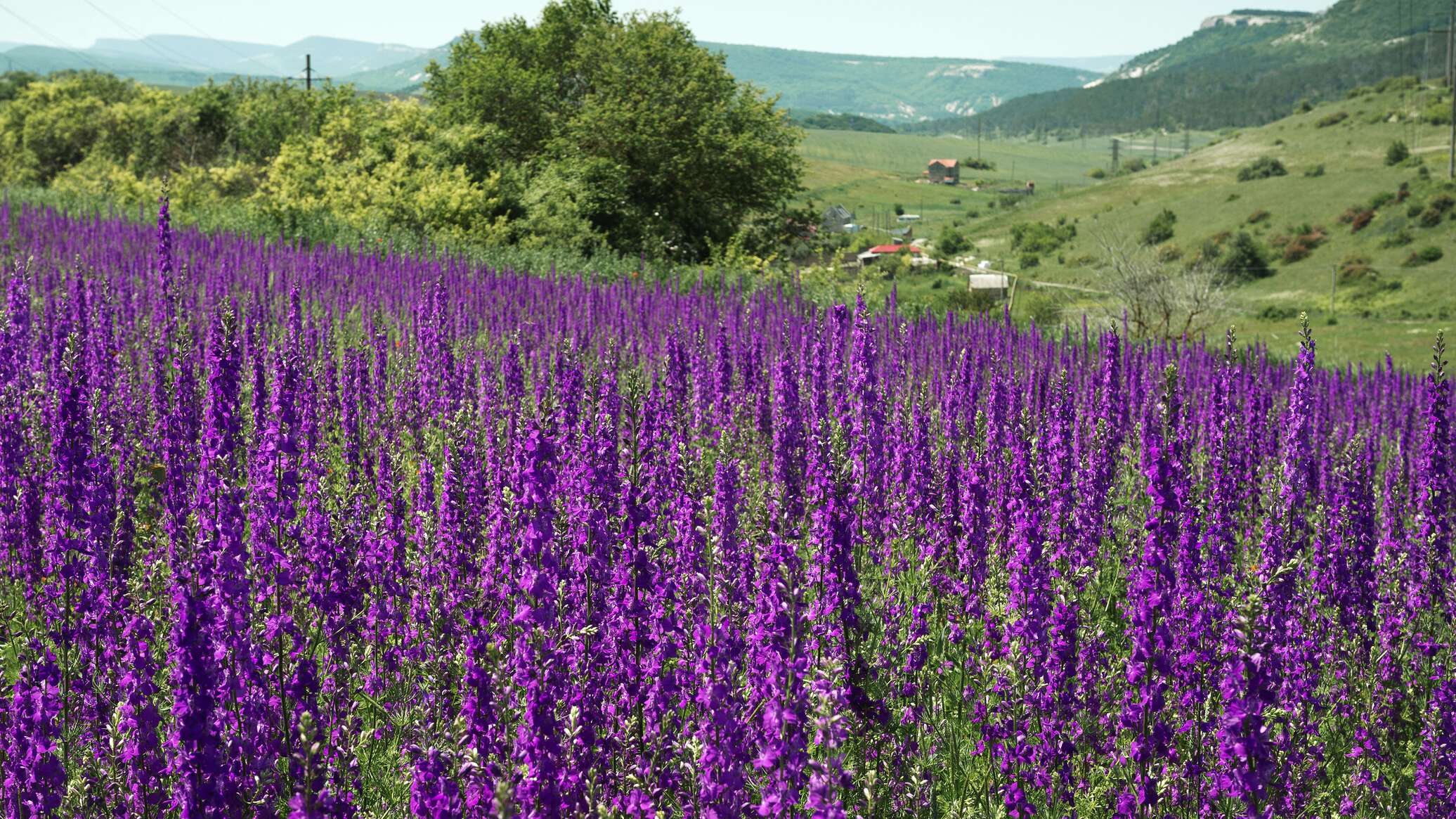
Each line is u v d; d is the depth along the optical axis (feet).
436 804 17.11
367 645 23.45
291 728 18.69
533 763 16.51
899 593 28.81
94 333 40.16
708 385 42.42
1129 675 21.59
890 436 33.58
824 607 20.17
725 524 22.67
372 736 22.31
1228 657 21.65
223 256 71.51
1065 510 29.09
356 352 41.81
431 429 40.57
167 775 18.37
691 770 17.83
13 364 36.29
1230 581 28.68
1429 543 28.53
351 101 205.87
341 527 22.18
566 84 180.96
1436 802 22.91
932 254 530.27
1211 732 20.90
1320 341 239.50
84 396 22.71
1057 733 22.06
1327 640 27.40
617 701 19.02
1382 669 26.89
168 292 47.70
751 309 64.13
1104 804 22.58
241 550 18.37
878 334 53.11
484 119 170.19
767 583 18.57
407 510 27.12
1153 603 21.38
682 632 20.22
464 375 42.88
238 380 22.15
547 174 156.87
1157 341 64.49
